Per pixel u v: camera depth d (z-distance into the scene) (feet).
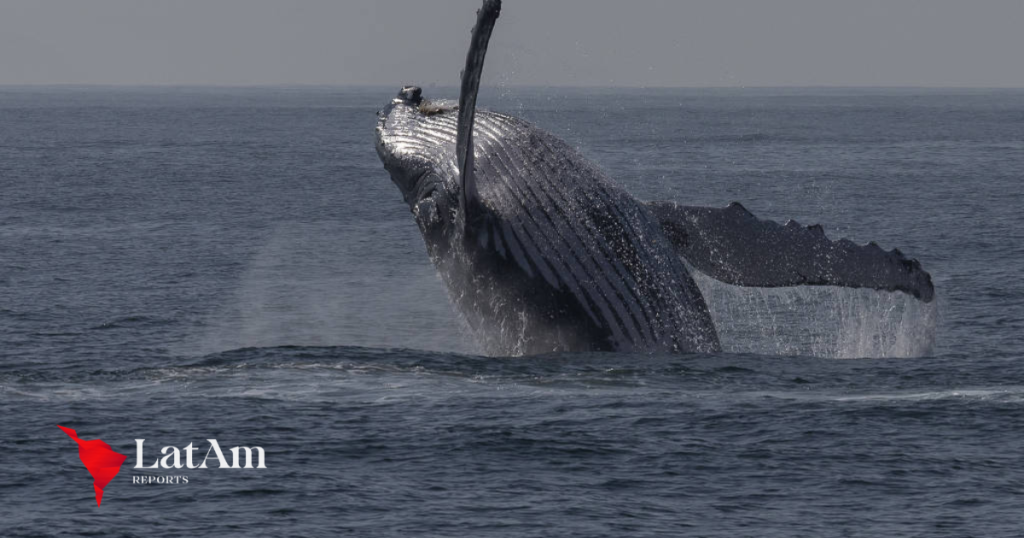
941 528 195.83
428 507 203.21
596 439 233.35
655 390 257.96
